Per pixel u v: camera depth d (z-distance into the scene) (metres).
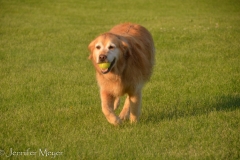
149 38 10.82
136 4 41.47
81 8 38.16
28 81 13.27
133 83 8.99
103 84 9.07
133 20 30.78
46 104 10.88
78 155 7.47
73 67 15.35
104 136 8.45
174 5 40.72
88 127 9.04
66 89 12.31
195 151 7.64
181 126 8.98
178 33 21.06
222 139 8.20
